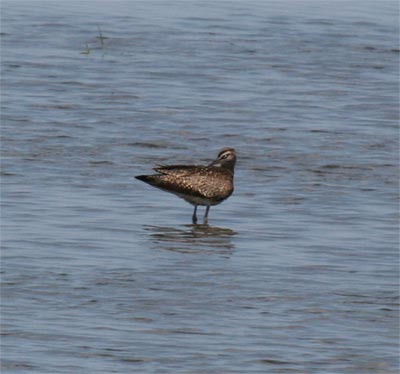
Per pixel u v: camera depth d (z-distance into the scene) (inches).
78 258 654.5
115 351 519.8
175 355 517.0
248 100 1083.3
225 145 936.3
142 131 964.0
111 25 1402.6
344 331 553.0
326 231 725.9
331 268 650.8
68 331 541.6
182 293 600.1
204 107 1050.1
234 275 632.4
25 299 582.6
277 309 581.3
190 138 952.3
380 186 835.4
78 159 874.8
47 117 992.9
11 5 1513.3
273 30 1405.0
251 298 596.4
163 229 723.4
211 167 760.3
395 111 1065.5
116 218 741.9
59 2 1551.4
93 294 593.9
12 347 520.4
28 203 762.2
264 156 905.5
